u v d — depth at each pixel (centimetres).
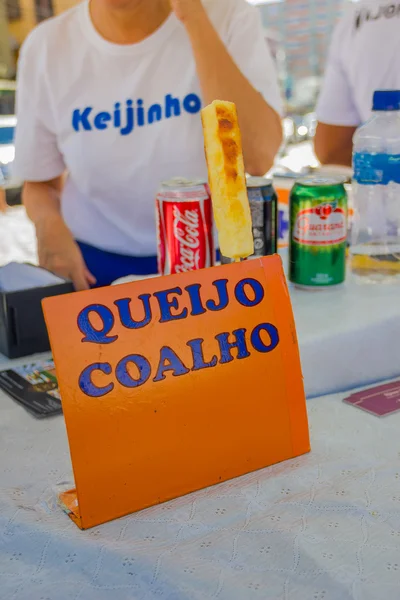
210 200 105
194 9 143
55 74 162
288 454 81
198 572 61
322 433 88
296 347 83
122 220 174
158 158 163
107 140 163
